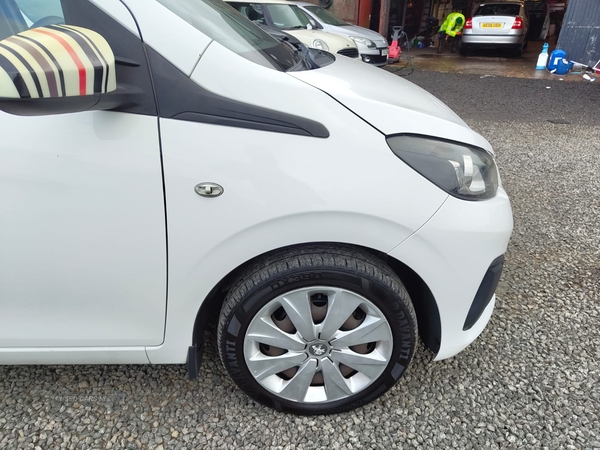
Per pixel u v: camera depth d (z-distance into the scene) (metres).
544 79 8.91
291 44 2.35
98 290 1.53
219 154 1.39
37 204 1.38
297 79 1.50
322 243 1.58
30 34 1.07
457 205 1.56
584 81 8.64
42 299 1.53
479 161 1.65
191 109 1.37
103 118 1.34
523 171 4.36
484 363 2.10
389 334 1.65
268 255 1.59
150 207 1.41
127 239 1.45
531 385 1.98
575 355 2.15
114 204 1.40
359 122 1.49
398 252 1.54
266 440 1.73
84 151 1.35
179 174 1.39
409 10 15.70
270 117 1.40
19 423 1.77
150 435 1.74
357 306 1.61
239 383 1.73
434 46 15.05
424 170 1.52
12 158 1.34
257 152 1.40
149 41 1.35
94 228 1.43
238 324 1.60
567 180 4.15
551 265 2.87
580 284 2.68
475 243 1.59
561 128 5.73
